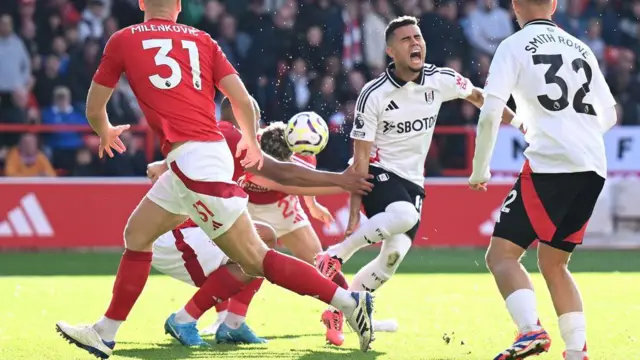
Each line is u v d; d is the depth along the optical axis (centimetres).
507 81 1565
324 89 4450
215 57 1623
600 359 1727
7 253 3959
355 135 1928
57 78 4538
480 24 4734
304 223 2155
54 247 4066
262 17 4650
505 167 4334
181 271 1902
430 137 1989
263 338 1962
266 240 1892
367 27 4628
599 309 2403
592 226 4288
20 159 4328
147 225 1650
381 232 1892
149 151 4406
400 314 2322
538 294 2738
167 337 1977
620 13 5116
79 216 4081
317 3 4656
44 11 4697
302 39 4616
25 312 2325
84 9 4841
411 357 1738
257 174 1858
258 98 4472
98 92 1617
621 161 4434
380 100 1925
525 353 1495
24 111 4425
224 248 1609
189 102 1580
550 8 1634
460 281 3053
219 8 4700
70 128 4362
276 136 2028
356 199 1919
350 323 1661
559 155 1553
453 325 2144
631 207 4294
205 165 1565
